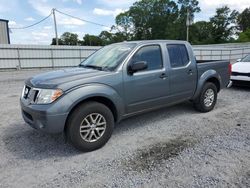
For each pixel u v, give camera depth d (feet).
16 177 9.57
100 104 11.89
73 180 9.33
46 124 10.62
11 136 13.73
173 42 15.90
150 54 14.33
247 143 12.48
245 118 16.78
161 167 10.16
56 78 11.68
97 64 14.16
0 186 8.97
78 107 11.28
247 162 10.46
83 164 10.57
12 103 21.71
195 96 17.40
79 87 11.18
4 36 80.79
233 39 249.96
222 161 10.59
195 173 9.64
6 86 32.58
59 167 10.34
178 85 15.74
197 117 17.07
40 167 10.35
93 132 11.77
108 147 12.28
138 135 13.84
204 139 13.09
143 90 13.69
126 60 13.07
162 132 14.26
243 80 26.55
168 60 15.15
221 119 16.58
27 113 11.61
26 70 63.52
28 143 12.80
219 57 105.81
